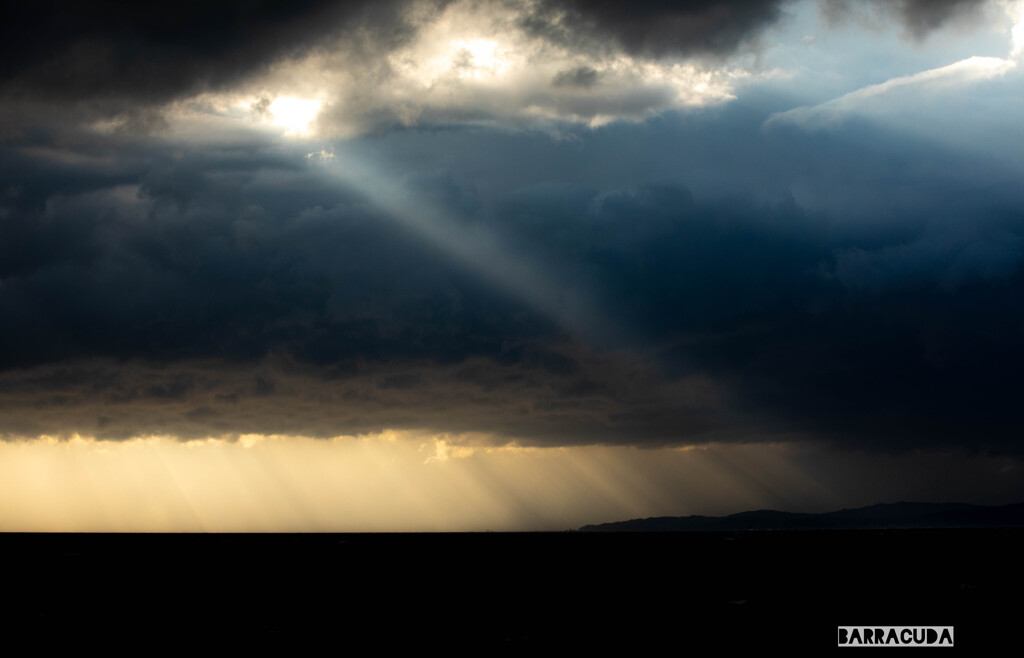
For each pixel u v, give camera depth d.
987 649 58.34
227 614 73.19
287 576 100.50
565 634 64.00
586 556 130.12
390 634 64.38
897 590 84.06
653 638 62.59
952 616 69.12
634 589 88.69
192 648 59.81
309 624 68.50
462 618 70.88
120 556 124.94
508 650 59.19
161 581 95.44
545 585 92.88
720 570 106.75
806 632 64.12
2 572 103.00
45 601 80.19
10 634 64.50
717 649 59.16
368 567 110.75
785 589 86.56
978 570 101.44
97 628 66.81
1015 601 75.50
